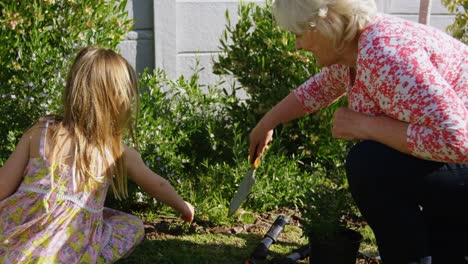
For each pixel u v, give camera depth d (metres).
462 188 2.45
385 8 5.55
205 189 3.83
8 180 2.57
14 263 2.44
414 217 2.46
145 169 2.82
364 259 3.24
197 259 3.18
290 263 2.90
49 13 4.01
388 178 2.44
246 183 3.14
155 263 3.12
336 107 4.19
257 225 3.70
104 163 2.65
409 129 2.27
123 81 2.71
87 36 4.01
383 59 2.25
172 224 3.60
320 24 2.36
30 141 2.60
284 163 4.12
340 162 3.90
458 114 2.17
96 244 2.60
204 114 4.36
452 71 2.37
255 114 4.35
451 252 2.63
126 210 3.73
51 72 3.71
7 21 3.83
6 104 3.71
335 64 2.70
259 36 4.29
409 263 2.46
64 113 2.66
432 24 5.67
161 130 3.96
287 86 4.27
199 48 5.03
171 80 4.49
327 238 2.90
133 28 4.81
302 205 3.79
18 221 2.54
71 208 2.56
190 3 4.95
